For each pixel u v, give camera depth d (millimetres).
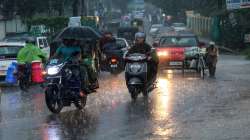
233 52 74875
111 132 16641
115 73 42000
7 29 81188
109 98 25641
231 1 71125
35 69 33094
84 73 21953
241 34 77312
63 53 21781
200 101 23609
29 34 61594
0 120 19594
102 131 16844
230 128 16828
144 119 18922
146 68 25453
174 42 43281
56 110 20906
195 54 40531
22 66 32125
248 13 77438
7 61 35125
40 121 19109
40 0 81625
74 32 37188
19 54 32531
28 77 32188
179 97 25328
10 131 17156
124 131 16734
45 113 21234
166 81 34031
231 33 78062
